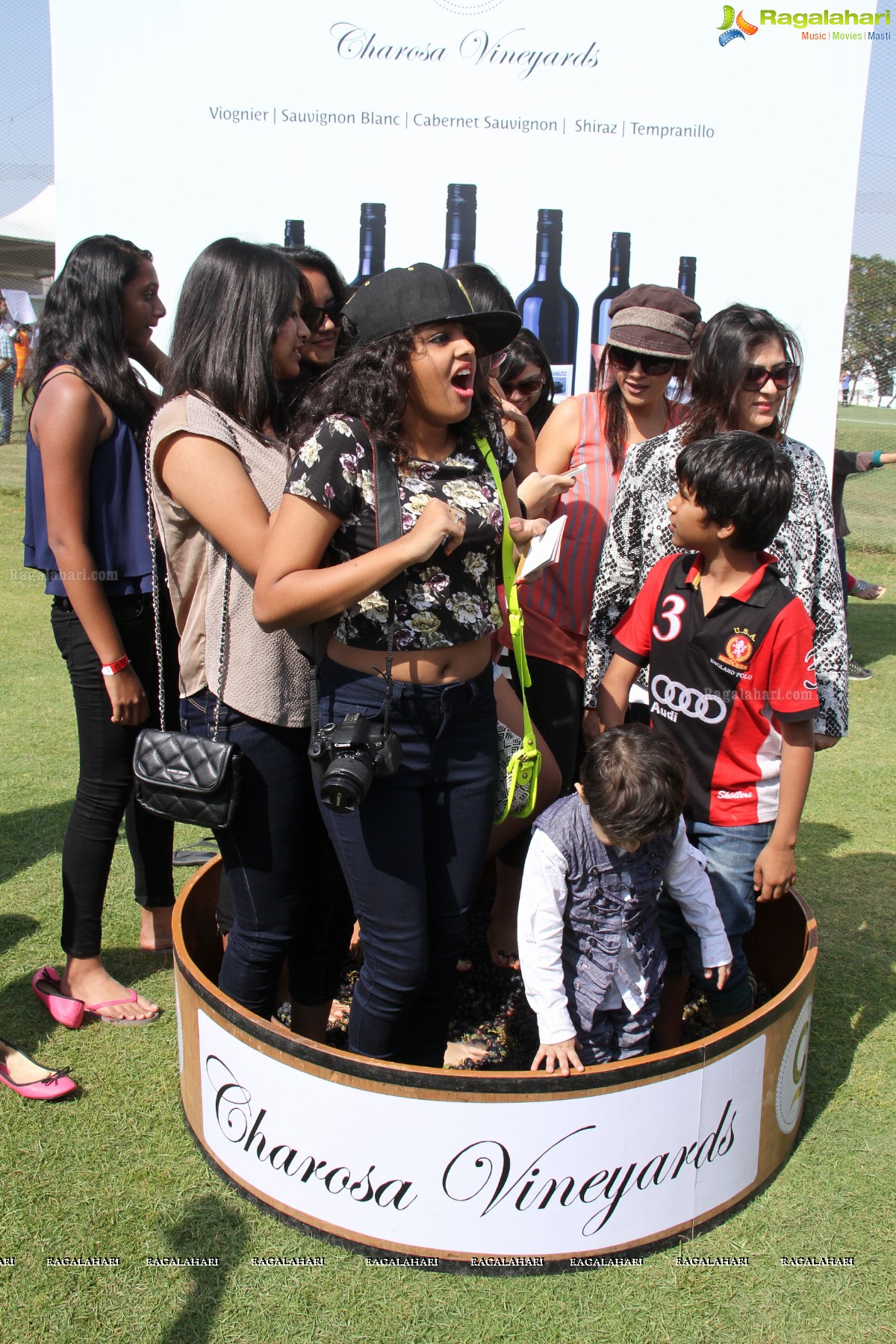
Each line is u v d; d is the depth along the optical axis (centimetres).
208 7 379
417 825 182
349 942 236
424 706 178
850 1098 234
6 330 1198
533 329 405
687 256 402
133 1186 201
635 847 190
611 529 239
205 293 189
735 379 207
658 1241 190
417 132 391
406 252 399
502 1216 181
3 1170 204
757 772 214
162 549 238
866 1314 175
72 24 379
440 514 161
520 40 386
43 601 670
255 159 391
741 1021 192
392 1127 178
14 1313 171
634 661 227
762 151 396
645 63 388
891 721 509
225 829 195
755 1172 203
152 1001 268
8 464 1109
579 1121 177
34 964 280
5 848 346
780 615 201
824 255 404
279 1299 176
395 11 382
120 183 391
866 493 1235
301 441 178
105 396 232
